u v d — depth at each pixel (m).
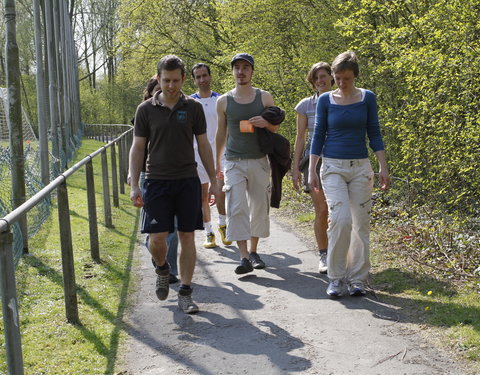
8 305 2.65
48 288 5.16
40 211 7.77
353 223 4.86
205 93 6.99
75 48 37.56
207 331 4.19
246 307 4.69
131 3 21.67
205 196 6.83
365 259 4.82
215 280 5.50
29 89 40.16
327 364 3.59
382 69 7.20
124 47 22.92
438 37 6.18
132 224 8.56
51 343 3.95
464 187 6.07
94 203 6.12
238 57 5.46
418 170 6.71
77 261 6.09
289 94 12.65
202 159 4.61
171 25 21.23
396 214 7.62
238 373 3.51
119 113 48.81
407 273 5.30
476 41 5.99
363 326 4.17
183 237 4.51
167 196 4.43
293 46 12.92
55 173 11.88
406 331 4.04
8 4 6.71
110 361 3.71
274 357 3.72
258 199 5.74
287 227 8.00
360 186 4.79
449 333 3.91
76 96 35.00
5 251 2.63
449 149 5.98
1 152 8.55
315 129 4.88
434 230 6.08
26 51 39.88
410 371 3.44
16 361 2.67
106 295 5.03
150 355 3.80
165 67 4.28
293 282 5.36
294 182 5.80
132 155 4.43
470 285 4.80
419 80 6.27
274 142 5.61
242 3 13.94
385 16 9.09
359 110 4.74
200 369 3.58
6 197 7.29
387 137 8.61
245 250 5.52
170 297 5.01
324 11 11.06
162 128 4.33
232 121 5.59
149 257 6.46
